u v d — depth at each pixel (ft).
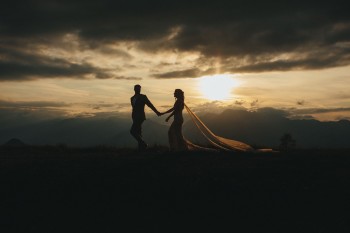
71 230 42.60
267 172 50.19
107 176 51.47
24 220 44.62
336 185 46.32
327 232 39.19
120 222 43.52
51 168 54.85
